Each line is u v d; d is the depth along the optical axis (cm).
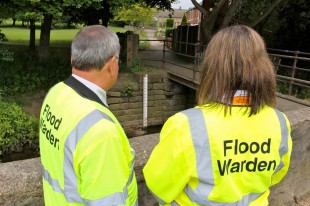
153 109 1109
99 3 852
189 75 1055
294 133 248
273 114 123
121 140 117
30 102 897
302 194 282
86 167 109
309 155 276
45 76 1008
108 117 118
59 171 118
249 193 122
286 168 135
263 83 113
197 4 1258
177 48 1723
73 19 1363
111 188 110
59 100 124
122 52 1214
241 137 115
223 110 114
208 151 112
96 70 122
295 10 1134
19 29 3231
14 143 695
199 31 1420
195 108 120
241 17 1317
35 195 153
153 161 123
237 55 113
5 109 720
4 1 786
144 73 1069
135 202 135
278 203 266
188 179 117
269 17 1251
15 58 1109
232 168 116
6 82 936
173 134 116
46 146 125
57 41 2045
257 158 118
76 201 114
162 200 127
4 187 148
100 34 122
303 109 287
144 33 3183
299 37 1197
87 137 110
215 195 116
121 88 1019
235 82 112
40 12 773
